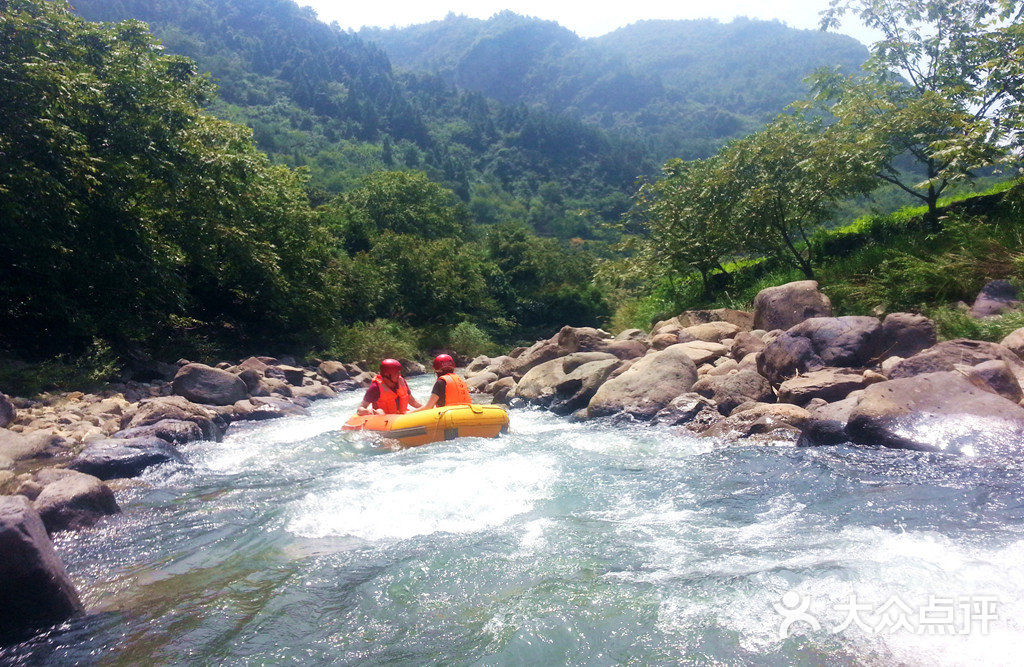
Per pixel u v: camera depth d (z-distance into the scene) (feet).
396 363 28.50
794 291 37.47
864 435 20.39
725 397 27.30
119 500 18.31
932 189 45.75
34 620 11.22
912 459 18.52
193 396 33.71
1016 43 39.09
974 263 34.30
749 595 10.98
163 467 21.56
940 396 20.67
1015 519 13.85
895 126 42.29
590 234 524.52
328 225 119.65
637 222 63.41
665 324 48.08
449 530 14.88
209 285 65.16
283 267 70.85
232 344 65.26
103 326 44.34
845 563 11.92
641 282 78.64
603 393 30.19
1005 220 38.86
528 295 177.27
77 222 42.98
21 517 11.58
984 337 28.25
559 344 42.78
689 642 9.75
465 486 18.16
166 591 12.37
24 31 39.32
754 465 19.22
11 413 26.96
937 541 12.82
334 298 75.77
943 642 9.31
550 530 14.62
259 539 14.85
